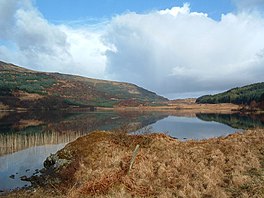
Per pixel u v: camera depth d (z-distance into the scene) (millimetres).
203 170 15766
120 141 23656
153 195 14141
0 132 61531
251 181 14039
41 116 127062
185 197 13320
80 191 15961
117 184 15625
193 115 130625
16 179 24000
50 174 21500
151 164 17594
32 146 41312
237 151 18641
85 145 24031
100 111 189625
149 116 124125
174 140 24344
